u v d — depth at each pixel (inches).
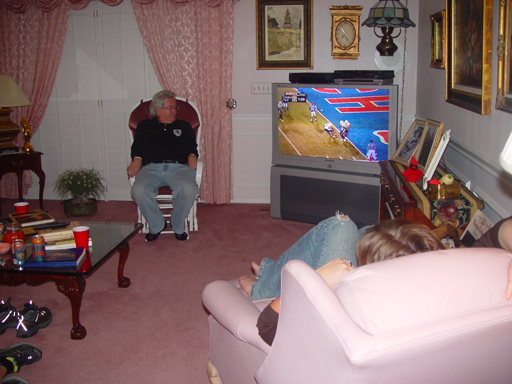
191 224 147.6
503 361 36.6
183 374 74.6
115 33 171.8
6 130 153.3
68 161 184.4
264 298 60.1
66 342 84.3
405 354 30.8
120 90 176.6
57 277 81.4
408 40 156.8
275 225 151.6
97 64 175.2
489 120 85.4
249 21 163.3
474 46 87.7
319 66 164.1
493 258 35.3
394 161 116.3
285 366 40.4
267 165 175.8
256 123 171.9
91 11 170.9
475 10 86.4
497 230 49.1
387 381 33.1
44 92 175.5
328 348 32.5
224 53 163.5
